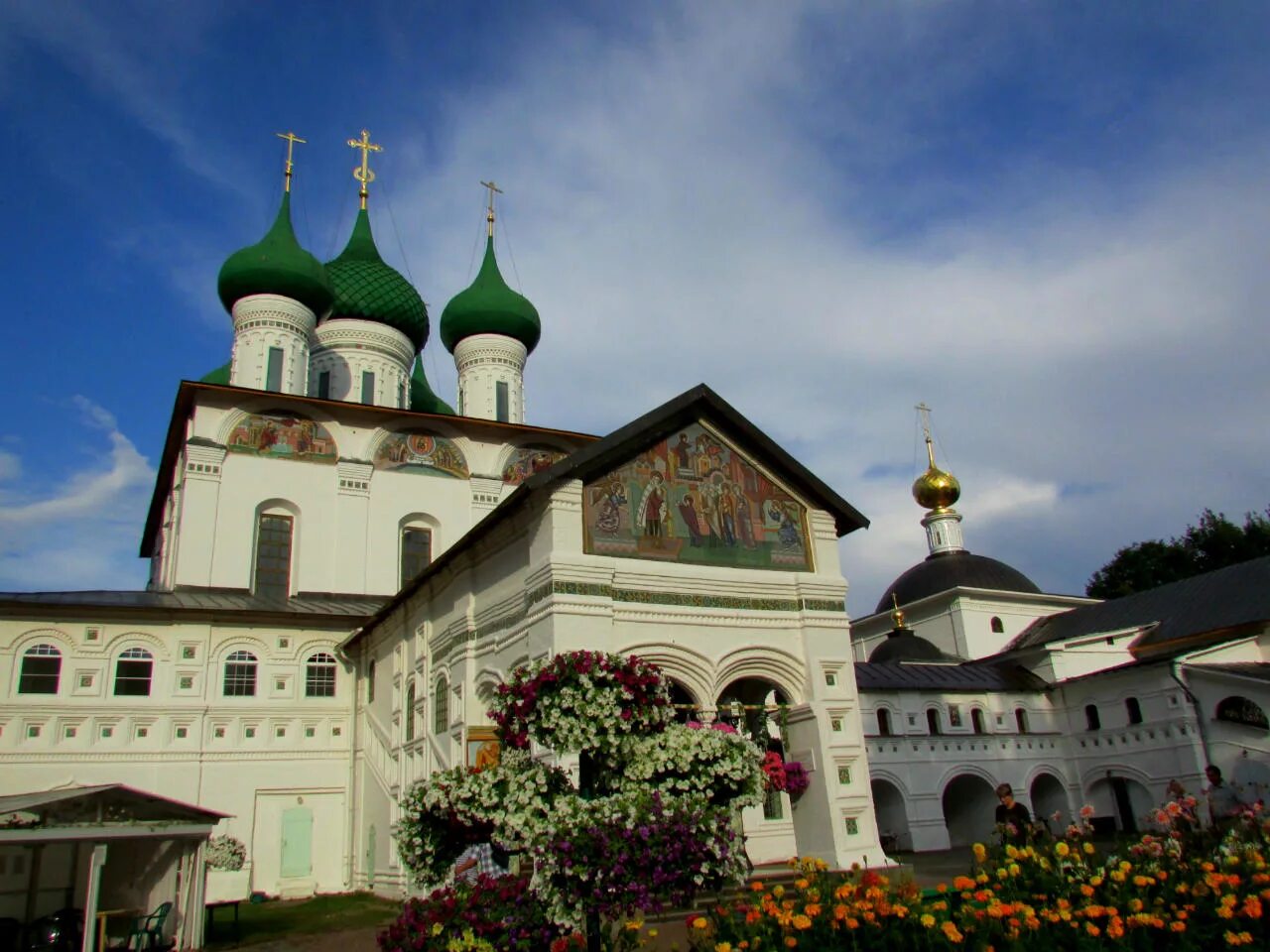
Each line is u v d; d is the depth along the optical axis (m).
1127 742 34.91
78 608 29.70
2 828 18.27
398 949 10.95
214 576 34.75
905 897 10.55
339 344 44.50
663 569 19.20
